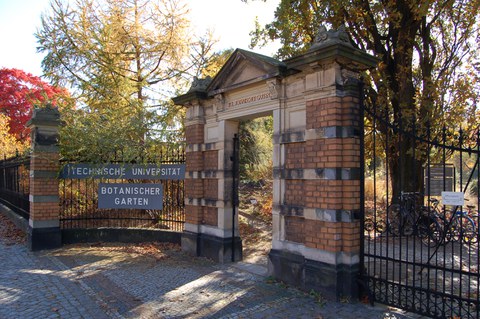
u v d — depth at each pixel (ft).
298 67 18.90
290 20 36.09
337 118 17.52
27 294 18.34
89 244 30.58
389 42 36.37
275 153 20.94
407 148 33.32
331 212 17.51
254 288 19.36
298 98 19.83
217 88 25.45
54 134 29.91
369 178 59.67
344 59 17.54
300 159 19.62
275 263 20.80
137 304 17.15
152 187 30.78
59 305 16.90
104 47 37.06
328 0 32.63
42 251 28.25
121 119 34.47
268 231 36.86
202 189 27.50
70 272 22.52
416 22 33.53
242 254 26.81
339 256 17.52
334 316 15.49
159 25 40.45
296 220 19.99
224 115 25.16
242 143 54.03
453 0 29.37
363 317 15.38
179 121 38.78
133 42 39.45
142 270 23.03
